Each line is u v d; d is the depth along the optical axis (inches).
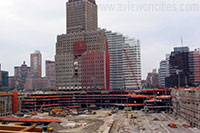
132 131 5713.6
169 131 5634.8
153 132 5556.1
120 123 6983.3
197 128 5944.9
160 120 7514.8
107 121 7347.4
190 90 6545.3
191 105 6461.6
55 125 6112.2
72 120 7652.6
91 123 6993.1
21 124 6250.0
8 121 6599.4
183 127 6161.4
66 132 5605.3
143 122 7121.1
